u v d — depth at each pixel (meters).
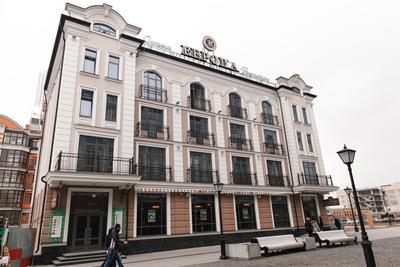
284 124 26.11
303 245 13.33
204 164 20.19
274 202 22.55
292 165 24.55
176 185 17.73
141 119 18.59
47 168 16.42
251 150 22.97
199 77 22.52
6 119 43.47
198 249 16.36
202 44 25.02
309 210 24.36
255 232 20.34
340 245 14.62
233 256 12.07
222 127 22.06
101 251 13.59
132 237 15.50
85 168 15.02
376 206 90.56
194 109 21.06
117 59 18.44
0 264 9.03
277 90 27.14
